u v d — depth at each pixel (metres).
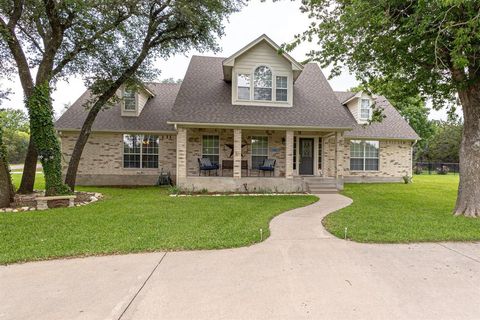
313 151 14.74
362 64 8.72
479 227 5.82
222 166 13.51
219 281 3.37
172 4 10.62
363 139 16.09
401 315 2.65
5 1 9.24
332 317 2.61
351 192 11.98
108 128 14.38
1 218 6.66
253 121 12.19
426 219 6.60
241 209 7.89
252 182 12.17
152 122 15.05
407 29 6.70
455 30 5.90
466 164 7.23
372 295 3.04
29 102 8.91
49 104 9.16
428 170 27.47
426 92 8.70
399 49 7.29
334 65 8.77
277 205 8.62
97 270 3.69
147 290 3.13
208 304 2.84
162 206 8.33
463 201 7.21
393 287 3.22
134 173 14.86
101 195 10.71
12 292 3.07
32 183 11.16
